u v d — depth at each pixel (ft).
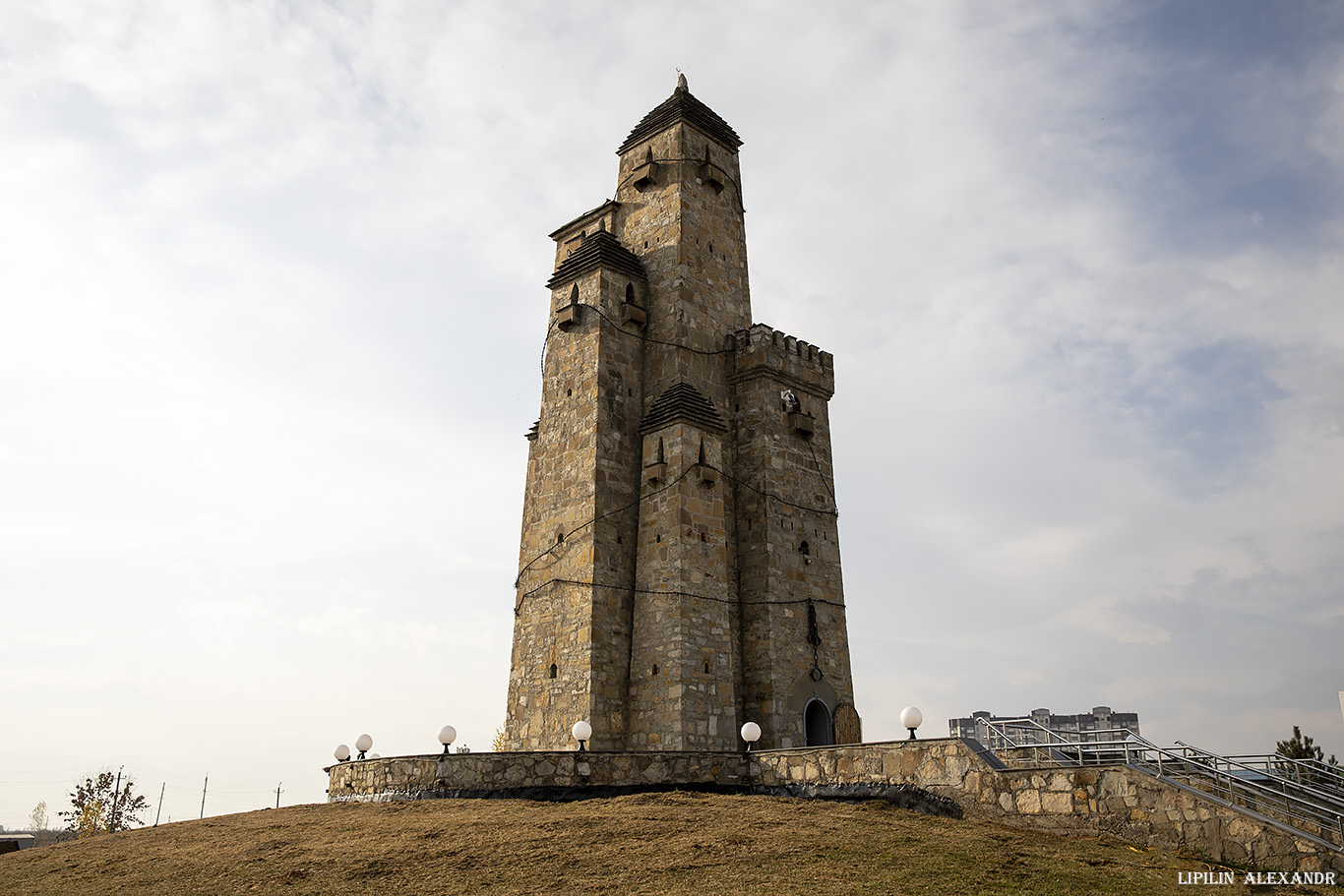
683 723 102.58
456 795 80.38
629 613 112.78
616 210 140.36
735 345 130.21
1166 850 58.03
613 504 115.85
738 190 143.02
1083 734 67.51
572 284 127.95
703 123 139.54
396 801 81.92
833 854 56.75
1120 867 54.34
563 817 68.18
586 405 119.85
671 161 134.82
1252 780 68.39
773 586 117.80
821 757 79.20
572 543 114.93
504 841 61.77
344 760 96.68
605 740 105.70
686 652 105.60
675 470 113.29
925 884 51.03
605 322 123.13
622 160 142.10
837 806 71.82
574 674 108.99
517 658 117.91
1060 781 64.08
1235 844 55.72
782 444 126.11
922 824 64.95
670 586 108.58
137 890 57.47
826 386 135.13
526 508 130.21
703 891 50.47
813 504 127.34
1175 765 65.57
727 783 84.58
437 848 61.00
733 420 127.65
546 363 128.06
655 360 126.00
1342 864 51.80
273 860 61.31
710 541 112.98
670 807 70.95
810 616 120.98
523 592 119.96
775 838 60.39
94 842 75.77
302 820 74.69
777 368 127.54
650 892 50.75
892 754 74.08
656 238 132.57
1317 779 78.28
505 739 123.44
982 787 67.72
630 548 115.65
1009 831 63.52
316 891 53.98
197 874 59.82
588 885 52.34
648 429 118.52
